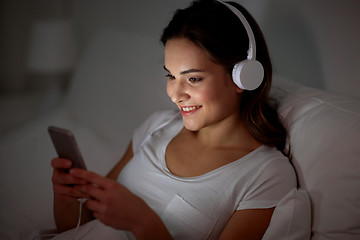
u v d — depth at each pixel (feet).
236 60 2.64
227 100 2.77
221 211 2.68
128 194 2.24
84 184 2.36
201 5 2.73
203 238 2.67
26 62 7.57
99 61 5.47
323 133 2.67
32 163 3.91
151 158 3.10
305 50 3.84
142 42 5.32
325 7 3.53
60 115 5.10
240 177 2.74
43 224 3.16
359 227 2.25
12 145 4.29
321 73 3.73
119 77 5.10
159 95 4.73
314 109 2.93
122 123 4.67
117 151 4.25
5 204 3.27
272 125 3.02
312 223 2.51
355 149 2.39
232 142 2.99
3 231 2.82
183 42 2.55
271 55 4.19
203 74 2.58
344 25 3.40
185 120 2.80
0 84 7.64
